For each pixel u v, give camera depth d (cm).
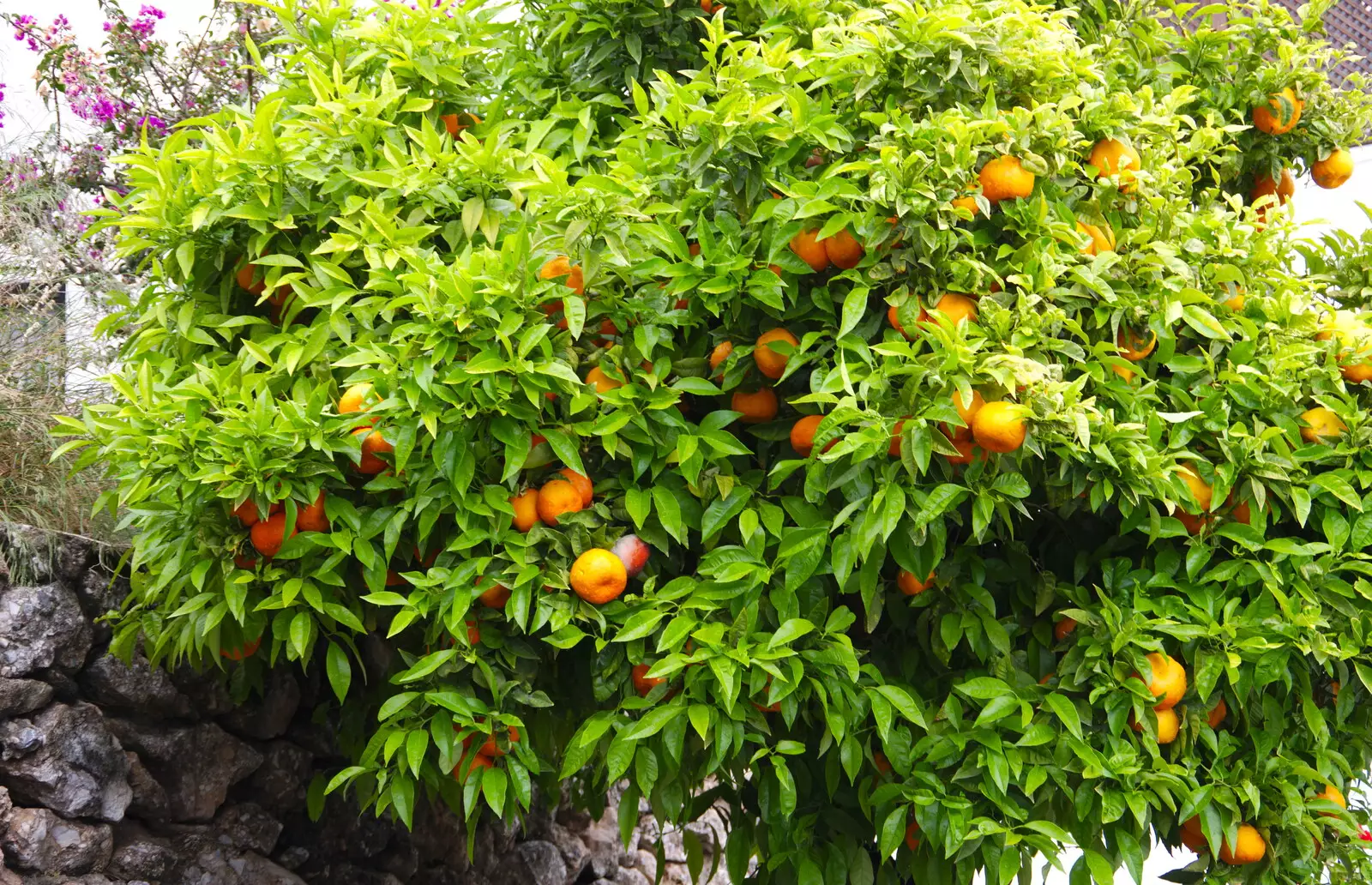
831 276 221
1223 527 227
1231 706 231
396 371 199
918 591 226
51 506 281
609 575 202
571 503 210
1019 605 241
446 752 207
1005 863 205
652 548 228
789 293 216
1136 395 220
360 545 210
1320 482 224
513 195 223
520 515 209
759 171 216
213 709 299
